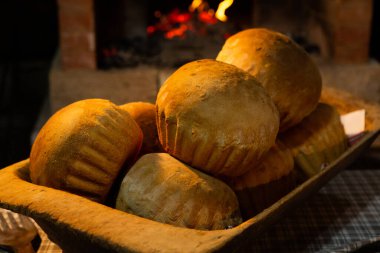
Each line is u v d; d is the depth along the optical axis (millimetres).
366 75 3039
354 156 1519
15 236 1407
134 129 1304
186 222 1204
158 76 2990
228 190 1272
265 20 3518
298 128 1583
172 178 1224
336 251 1413
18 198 1188
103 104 1299
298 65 1488
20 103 3852
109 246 1085
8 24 4012
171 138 1265
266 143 1285
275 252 1486
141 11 3486
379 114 1671
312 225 1587
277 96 1445
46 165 1250
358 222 1604
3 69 4098
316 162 1564
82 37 2949
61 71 2988
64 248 1250
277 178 1431
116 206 1257
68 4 2895
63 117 1276
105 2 3416
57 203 1163
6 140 3338
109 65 3084
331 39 3109
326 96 1776
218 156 1245
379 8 3648
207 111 1234
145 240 1078
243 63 1459
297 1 3492
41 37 4133
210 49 3354
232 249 1130
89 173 1245
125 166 1316
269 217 1203
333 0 3055
